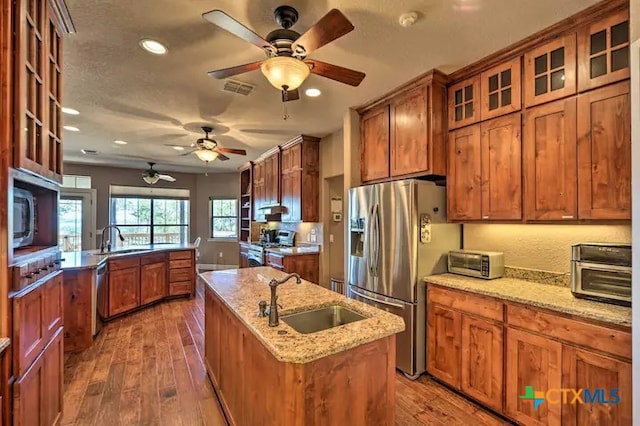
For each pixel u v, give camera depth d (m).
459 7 1.90
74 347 3.39
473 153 2.70
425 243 2.84
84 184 7.15
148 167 7.55
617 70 1.89
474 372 2.39
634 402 1.51
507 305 2.19
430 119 2.86
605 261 1.93
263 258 5.52
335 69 2.07
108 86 2.99
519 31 2.16
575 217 2.07
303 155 5.03
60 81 1.98
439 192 2.94
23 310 1.50
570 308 1.86
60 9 1.87
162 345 3.53
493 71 2.56
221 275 2.88
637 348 1.50
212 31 2.12
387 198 3.03
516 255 2.75
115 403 2.43
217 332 2.48
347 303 2.02
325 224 5.08
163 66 2.60
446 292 2.62
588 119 2.01
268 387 1.51
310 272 5.00
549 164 2.21
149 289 4.92
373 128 3.53
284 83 2.00
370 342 1.51
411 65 2.65
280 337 1.45
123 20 1.99
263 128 4.46
